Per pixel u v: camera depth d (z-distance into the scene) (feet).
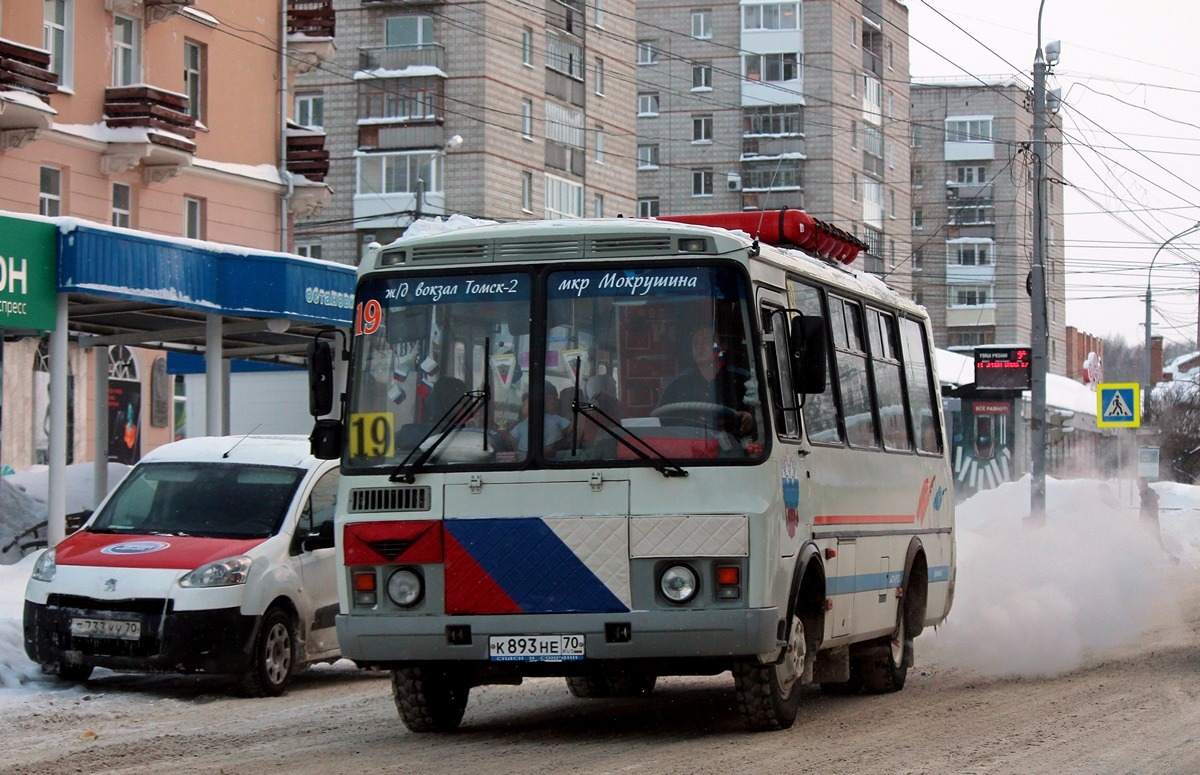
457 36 183.42
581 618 30.07
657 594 29.96
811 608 34.14
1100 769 27.22
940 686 43.68
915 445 45.32
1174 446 227.81
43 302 65.67
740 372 30.66
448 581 30.60
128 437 123.13
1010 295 298.76
